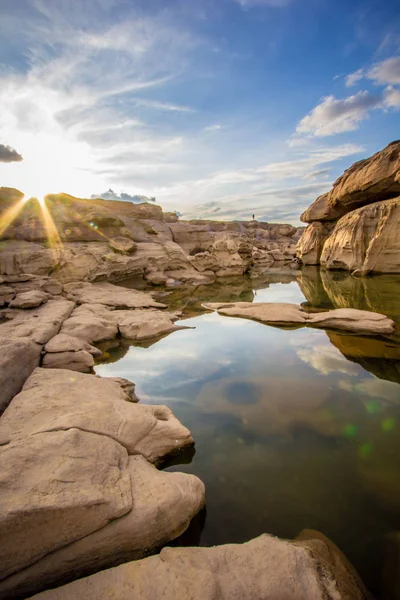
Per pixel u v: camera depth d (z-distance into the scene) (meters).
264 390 6.69
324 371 7.60
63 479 3.22
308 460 4.54
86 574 2.90
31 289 14.34
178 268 27.16
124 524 3.07
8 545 2.70
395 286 18.67
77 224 24.69
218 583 2.61
